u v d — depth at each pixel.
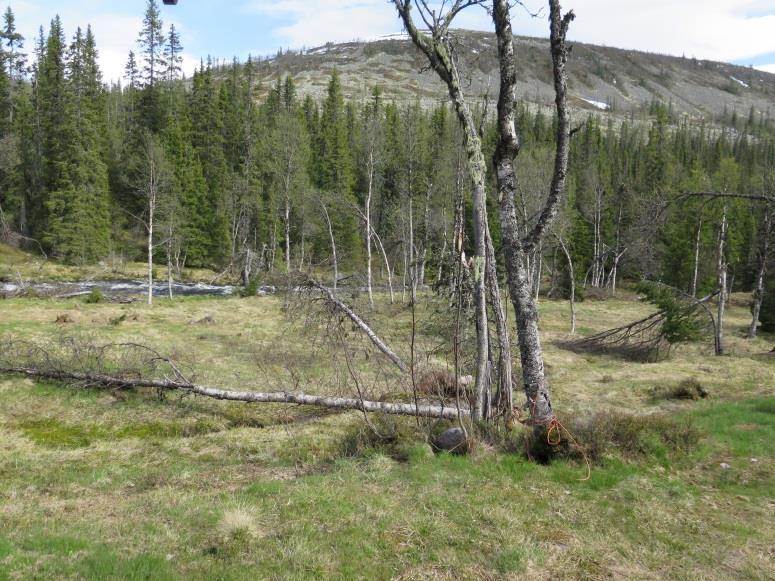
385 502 7.30
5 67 65.12
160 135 58.81
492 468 8.58
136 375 15.23
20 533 6.64
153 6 67.94
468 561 5.91
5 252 49.28
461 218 10.88
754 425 11.60
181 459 11.02
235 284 50.03
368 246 35.19
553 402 15.86
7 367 15.34
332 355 14.45
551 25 9.76
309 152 59.03
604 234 57.97
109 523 6.98
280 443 11.70
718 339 25.50
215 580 5.48
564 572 5.75
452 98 10.39
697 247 43.91
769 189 29.48
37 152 58.72
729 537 6.62
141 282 47.34
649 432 9.56
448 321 13.03
